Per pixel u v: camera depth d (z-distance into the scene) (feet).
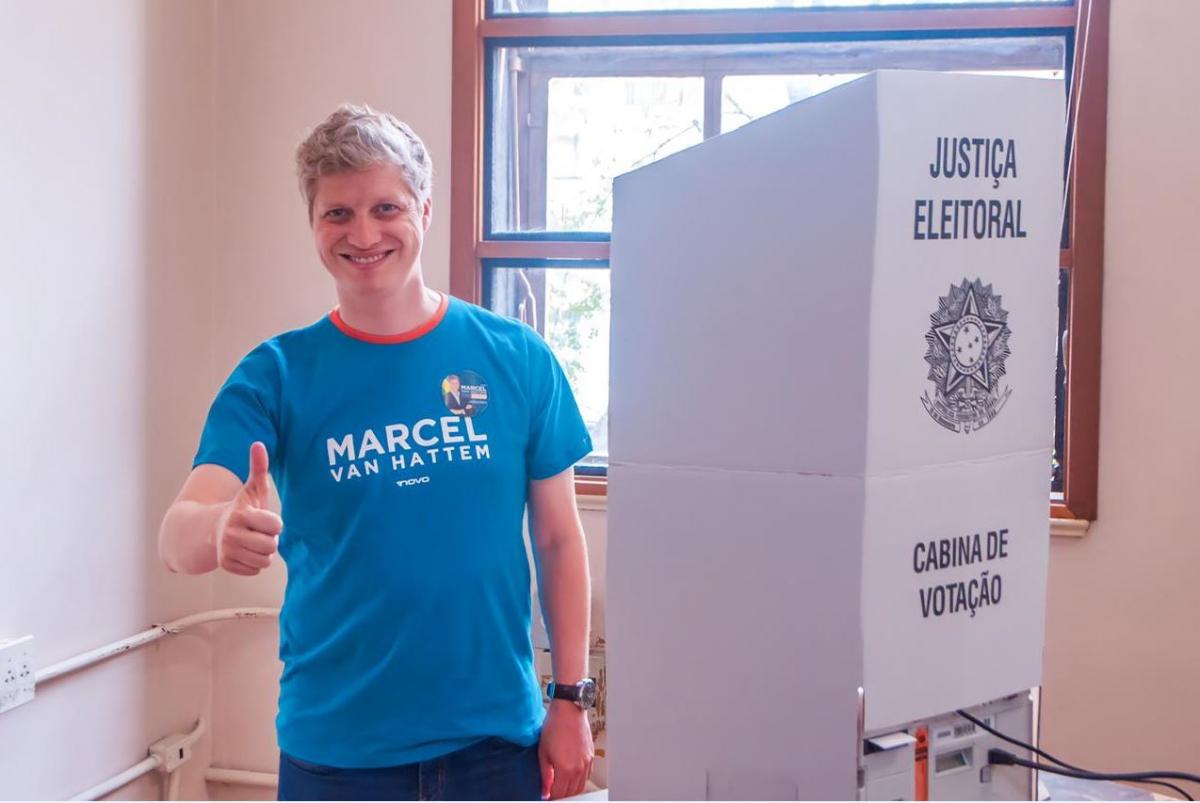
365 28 8.04
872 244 2.76
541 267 8.16
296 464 4.35
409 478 4.29
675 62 8.00
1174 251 7.07
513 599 4.51
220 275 8.31
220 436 4.18
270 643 8.29
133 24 7.25
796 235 2.93
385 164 4.17
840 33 7.60
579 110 8.17
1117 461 7.19
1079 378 7.19
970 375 3.01
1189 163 7.04
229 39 8.22
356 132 4.15
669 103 8.04
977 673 3.09
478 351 4.58
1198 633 7.10
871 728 2.84
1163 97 7.06
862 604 2.81
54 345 6.55
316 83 8.12
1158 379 7.12
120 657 7.25
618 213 3.46
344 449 4.30
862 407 2.79
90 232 6.86
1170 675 7.15
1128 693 7.22
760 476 3.04
